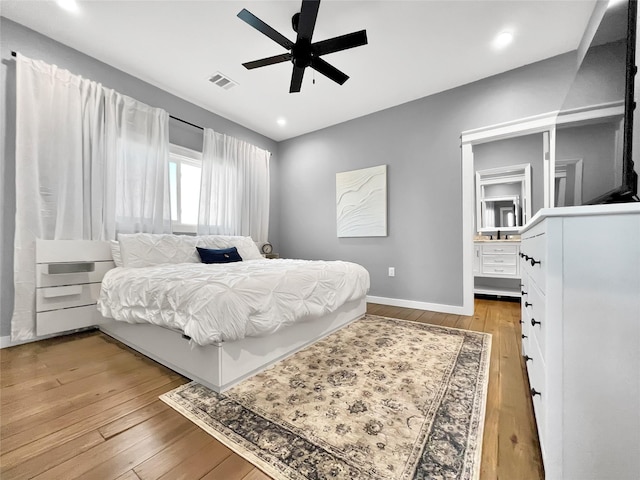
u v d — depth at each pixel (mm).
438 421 1212
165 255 2662
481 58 2547
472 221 2955
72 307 2322
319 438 1111
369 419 1229
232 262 2928
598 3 1895
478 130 2848
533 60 2570
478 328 2523
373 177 3605
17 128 2094
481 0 1929
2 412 1289
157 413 1282
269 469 962
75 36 2309
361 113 3666
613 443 750
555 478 810
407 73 2777
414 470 950
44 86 2221
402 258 3414
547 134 2828
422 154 3258
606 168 1188
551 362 818
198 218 3375
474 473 934
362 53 2482
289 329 1910
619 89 1079
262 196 4266
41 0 1959
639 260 728
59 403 1361
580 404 785
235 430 1163
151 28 2225
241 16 1718
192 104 3395
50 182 2244
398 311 3170
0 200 2094
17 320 2098
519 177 4039
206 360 1494
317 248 4223
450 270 3086
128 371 1705
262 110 3594
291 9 2025
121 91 2754
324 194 4145
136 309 1860
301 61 2033
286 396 1413
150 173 2861
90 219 2469
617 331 748
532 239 1269
